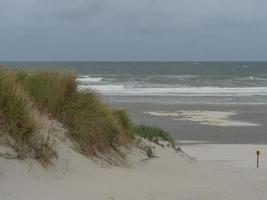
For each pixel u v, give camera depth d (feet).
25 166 22.48
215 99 177.58
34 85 30.48
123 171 28.68
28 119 24.71
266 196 25.99
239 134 101.81
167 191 24.49
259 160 70.49
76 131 29.81
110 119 33.83
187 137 96.43
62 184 22.36
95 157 29.60
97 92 35.83
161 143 46.50
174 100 171.01
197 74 379.55
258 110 144.97
